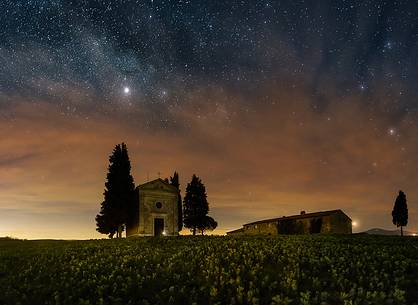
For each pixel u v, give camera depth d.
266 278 21.67
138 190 73.94
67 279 24.47
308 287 20.42
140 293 20.89
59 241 50.41
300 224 87.94
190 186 85.88
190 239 41.34
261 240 37.06
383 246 31.81
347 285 20.52
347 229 84.62
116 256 30.67
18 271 27.94
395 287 19.84
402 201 95.06
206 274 23.36
